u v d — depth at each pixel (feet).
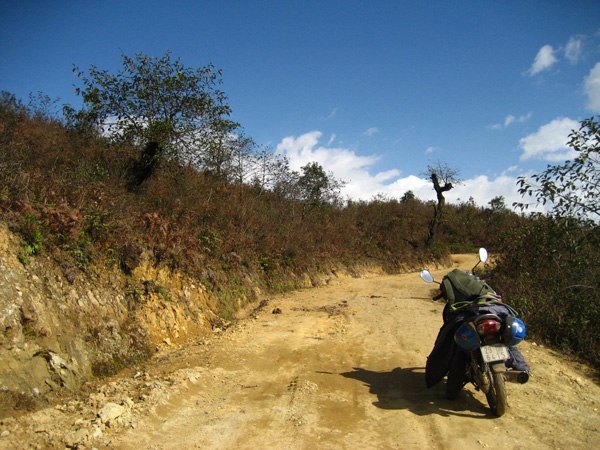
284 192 65.05
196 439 13.32
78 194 25.52
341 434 13.93
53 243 20.40
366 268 69.97
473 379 16.06
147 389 16.48
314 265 56.18
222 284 33.96
